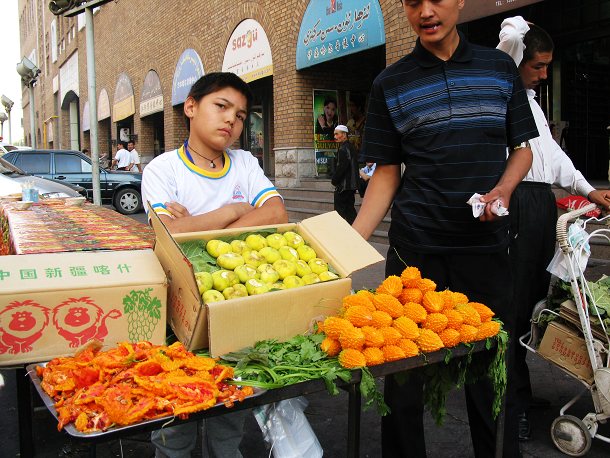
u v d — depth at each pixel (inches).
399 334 68.7
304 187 449.1
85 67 1146.7
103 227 127.3
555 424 112.2
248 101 97.5
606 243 225.5
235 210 94.9
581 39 347.3
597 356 105.1
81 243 95.7
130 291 69.6
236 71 531.8
